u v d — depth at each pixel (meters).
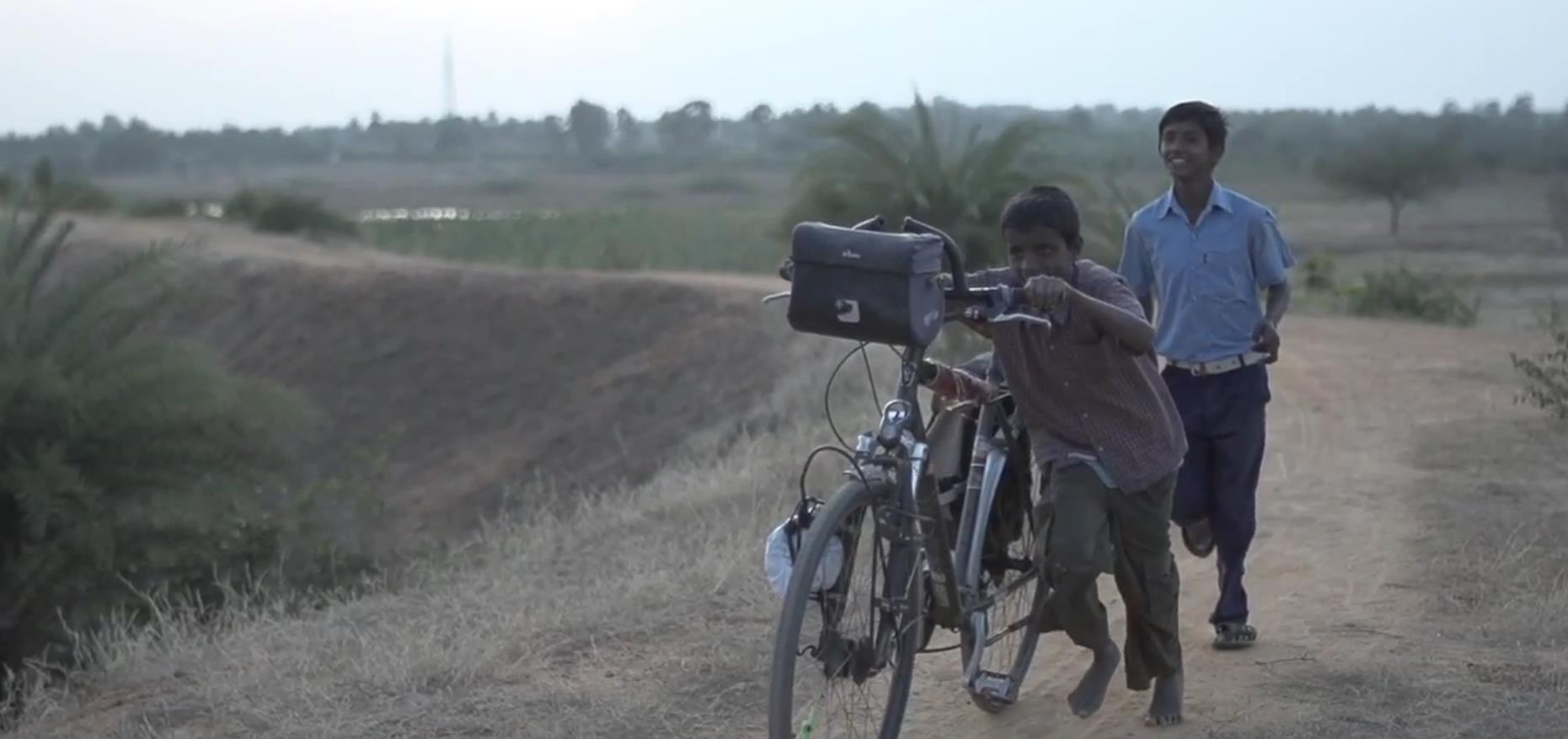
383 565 11.92
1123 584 5.06
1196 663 6.05
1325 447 10.62
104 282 12.02
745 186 97.56
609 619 6.48
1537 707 5.35
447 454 24.27
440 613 6.80
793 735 4.66
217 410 11.84
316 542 12.00
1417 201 63.81
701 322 24.12
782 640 4.16
